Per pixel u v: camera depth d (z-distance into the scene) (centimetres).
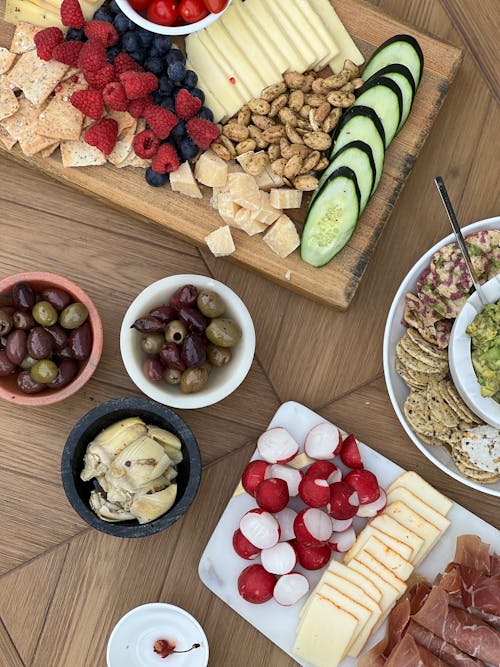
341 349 75
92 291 75
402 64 71
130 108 68
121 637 69
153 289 67
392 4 76
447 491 74
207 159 70
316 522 68
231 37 72
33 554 73
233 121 72
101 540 73
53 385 67
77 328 68
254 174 71
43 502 73
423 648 67
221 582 72
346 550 71
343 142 71
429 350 69
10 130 71
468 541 70
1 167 75
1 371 67
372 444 74
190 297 66
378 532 70
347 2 73
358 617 67
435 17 76
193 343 65
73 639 72
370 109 70
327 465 71
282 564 69
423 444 71
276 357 75
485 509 74
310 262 71
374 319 76
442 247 69
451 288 69
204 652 69
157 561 73
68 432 74
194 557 73
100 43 67
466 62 77
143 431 67
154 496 65
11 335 67
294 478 71
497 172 76
